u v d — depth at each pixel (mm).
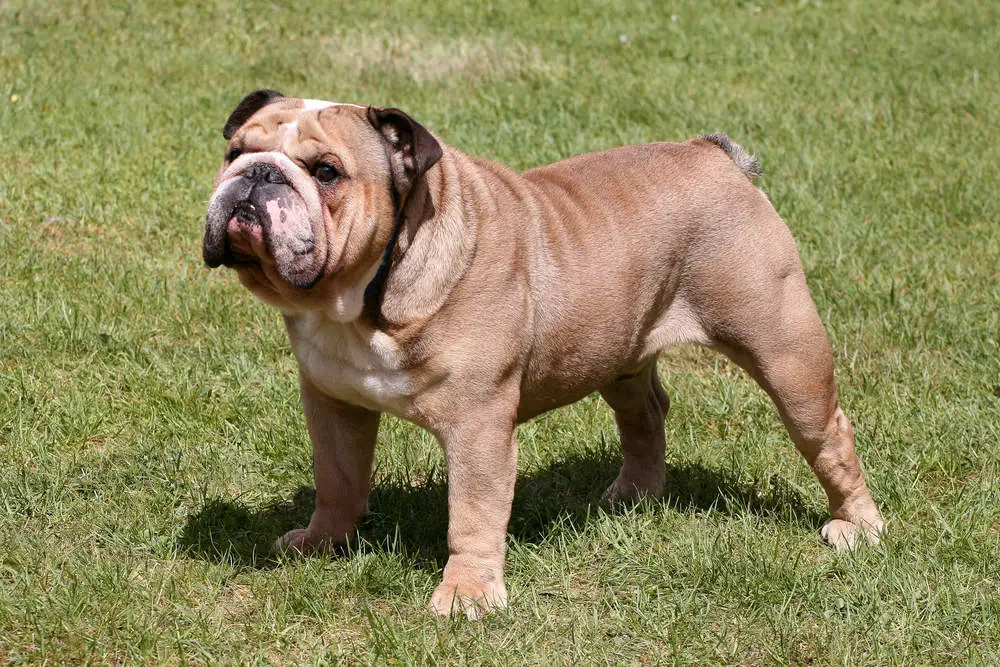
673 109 14984
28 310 9070
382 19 18875
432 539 6820
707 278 6621
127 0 18578
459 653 5559
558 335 6176
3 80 14438
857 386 8938
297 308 5613
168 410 8000
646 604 6098
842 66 17531
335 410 6359
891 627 5953
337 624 5836
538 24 19375
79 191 11391
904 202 12336
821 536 7008
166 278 9867
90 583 5859
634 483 7426
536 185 6383
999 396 8727
